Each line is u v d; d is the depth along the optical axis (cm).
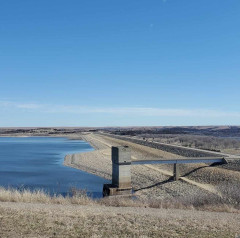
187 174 8700
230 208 2666
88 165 10869
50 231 1464
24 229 1467
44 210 1936
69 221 1670
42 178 8225
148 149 14812
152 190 7294
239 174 7225
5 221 1591
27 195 2661
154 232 1552
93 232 1497
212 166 8675
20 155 14688
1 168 10119
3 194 2630
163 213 2170
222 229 1691
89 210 2084
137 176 8981
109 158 12912
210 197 3206
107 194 6500
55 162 11912
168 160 8238
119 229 1577
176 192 6812
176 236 1496
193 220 1889
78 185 7412
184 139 19562
